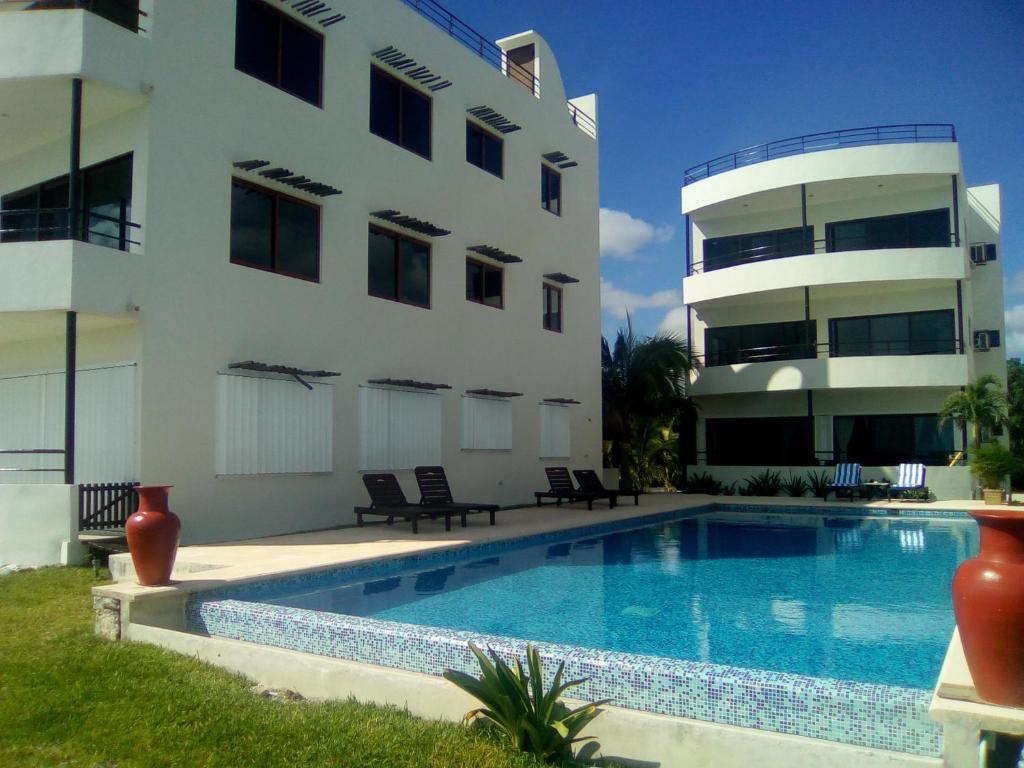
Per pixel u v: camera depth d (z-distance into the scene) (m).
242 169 12.76
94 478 11.82
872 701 4.05
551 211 21.30
